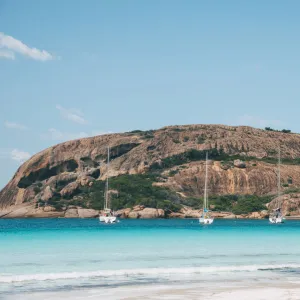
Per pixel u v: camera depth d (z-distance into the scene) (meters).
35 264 35.91
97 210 171.75
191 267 35.34
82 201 179.00
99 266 35.44
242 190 196.62
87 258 39.06
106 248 45.59
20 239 54.12
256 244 52.00
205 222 114.75
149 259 39.06
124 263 36.91
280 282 30.30
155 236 61.84
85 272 32.56
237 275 32.94
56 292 26.81
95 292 26.83
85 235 62.28
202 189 195.12
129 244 49.69
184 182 196.12
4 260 37.56
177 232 72.50
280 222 125.25
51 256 39.84
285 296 25.73
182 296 25.72
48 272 32.75
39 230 77.25
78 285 28.89
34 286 28.55
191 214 161.12
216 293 26.50
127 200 172.50
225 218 160.62
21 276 30.75
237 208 170.25
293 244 52.56
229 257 41.06
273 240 57.88
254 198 180.88
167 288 28.06
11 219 174.38
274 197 182.50
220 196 186.88
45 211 175.50
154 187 187.12
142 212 158.50
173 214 160.62
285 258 40.88
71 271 33.19
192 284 29.42
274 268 35.81
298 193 177.75
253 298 25.23
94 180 189.25
